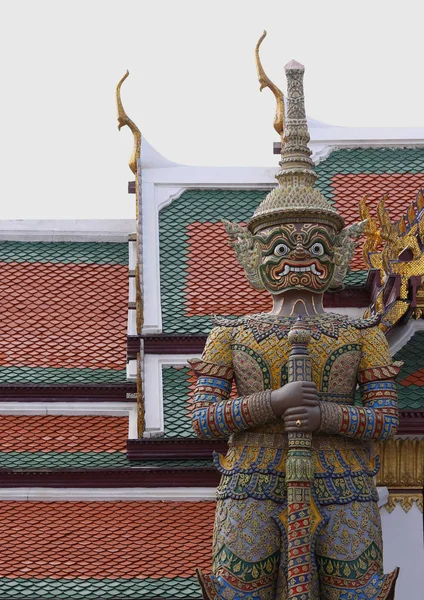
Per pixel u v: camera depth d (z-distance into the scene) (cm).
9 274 2061
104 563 1594
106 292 2041
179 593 1547
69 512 1667
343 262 1276
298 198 1262
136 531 1636
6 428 1812
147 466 1692
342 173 2005
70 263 2089
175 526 1642
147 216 1961
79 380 1891
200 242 1948
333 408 1184
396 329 1627
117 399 1838
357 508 1195
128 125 2031
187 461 1705
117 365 1925
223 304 1873
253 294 1888
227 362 1252
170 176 2012
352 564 1180
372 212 1948
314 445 1201
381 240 1664
